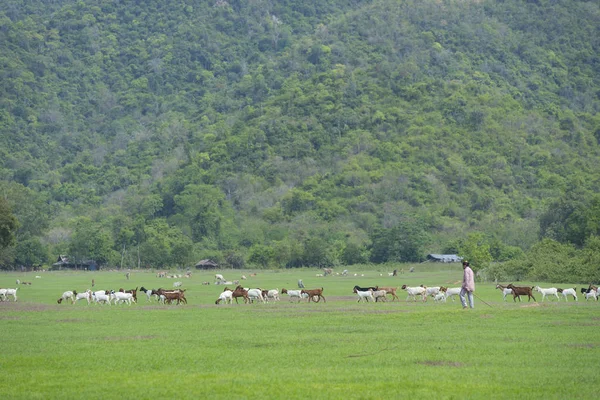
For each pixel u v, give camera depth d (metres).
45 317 48.50
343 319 44.00
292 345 33.47
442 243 197.38
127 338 36.53
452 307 52.16
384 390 24.22
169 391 24.28
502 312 45.66
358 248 189.50
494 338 34.75
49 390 24.64
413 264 174.62
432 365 28.31
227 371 27.58
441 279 115.50
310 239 190.50
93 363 29.28
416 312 46.53
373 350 31.75
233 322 43.62
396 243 183.75
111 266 197.38
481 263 136.75
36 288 97.88
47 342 35.12
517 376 26.12
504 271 104.88
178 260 192.62
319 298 63.69
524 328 38.38
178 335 37.44
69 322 44.84
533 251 110.00
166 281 122.12
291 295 65.81
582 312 45.81
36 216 198.62
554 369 27.27
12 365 28.95
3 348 33.16
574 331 37.06
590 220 138.12
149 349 32.62
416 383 25.14
